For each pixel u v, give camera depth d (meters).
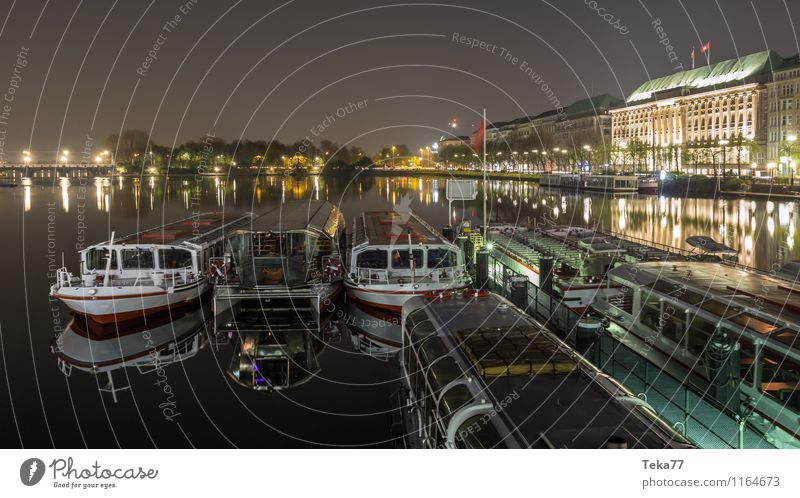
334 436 16.69
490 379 11.48
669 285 19.25
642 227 62.50
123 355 23.61
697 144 142.75
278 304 28.92
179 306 27.92
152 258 28.84
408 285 27.17
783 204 78.44
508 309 16.31
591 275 27.69
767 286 18.34
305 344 25.03
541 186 127.94
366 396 19.59
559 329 23.22
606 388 11.16
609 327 21.80
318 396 19.61
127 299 25.95
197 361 23.02
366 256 29.38
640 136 172.88
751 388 14.83
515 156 182.50
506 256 33.47
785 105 128.12
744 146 130.62
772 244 50.59
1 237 56.06
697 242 33.06
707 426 14.34
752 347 14.95
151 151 170.25
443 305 17.06
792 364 13.65
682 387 16.55
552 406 10.62
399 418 15.88
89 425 17.55
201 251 30.11
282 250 28.72
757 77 140.25
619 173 138.00
